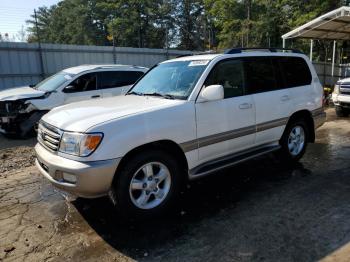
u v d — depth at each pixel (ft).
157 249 10.82
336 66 71.36
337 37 57.88
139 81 17.19
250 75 16.01
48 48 48.08
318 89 19.40
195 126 13.46
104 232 12.00
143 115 12.12
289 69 18.07
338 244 10.64
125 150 11.49
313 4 90.68
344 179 16.37
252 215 12.84
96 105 13.76
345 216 12.49
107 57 54.44
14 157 22.43
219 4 108.88
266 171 17.84
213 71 14.43
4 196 15.61
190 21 162.71
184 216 12.96
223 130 14.53
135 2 151.33
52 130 12.32
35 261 10.43
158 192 12.85
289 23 93.56
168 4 157.48
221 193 15.10
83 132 11.14
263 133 16.43
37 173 18.98
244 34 99.91
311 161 19.44
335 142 24.00
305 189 15.23
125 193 11.85
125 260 10.31
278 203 13.83
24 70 46.42
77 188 11.10
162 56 61.16
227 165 14.70
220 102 14.37
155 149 12.53
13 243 11.47
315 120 19.30
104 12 167.22
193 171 13.73
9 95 27.50
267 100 16.35
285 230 11.62
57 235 11.91
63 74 29.91
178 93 14.08
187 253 10.53
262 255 10.22
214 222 12.41
